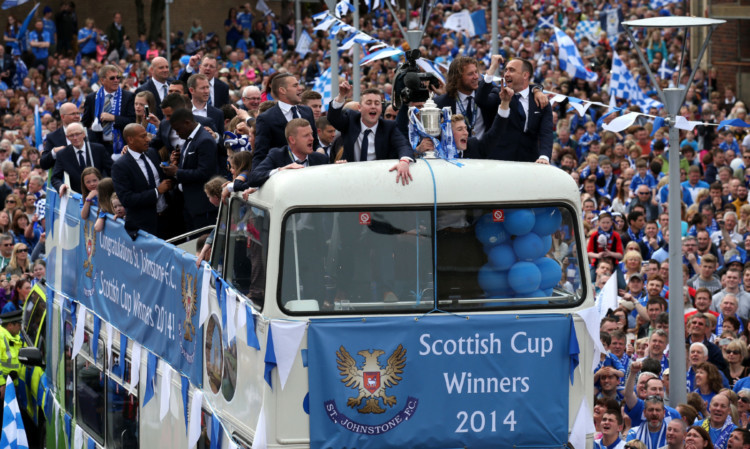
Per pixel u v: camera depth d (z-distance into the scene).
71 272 21.17
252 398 13.30
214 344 14.50
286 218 13.06
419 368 13.16
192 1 77.75
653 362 19.08
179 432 15.69
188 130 18.98
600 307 14.80
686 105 47.75
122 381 18.16
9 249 31.12
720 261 28.84
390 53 21.70
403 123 16.03
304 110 18.06
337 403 12.99
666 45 59.81
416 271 13.33
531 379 13.36
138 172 18.81
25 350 21.67
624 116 19.16
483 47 58.62
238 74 54.72
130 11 75.12
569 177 13.66
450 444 13.22
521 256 13.50
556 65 55.91
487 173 13.52
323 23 26.58
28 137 44.62
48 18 64.25
